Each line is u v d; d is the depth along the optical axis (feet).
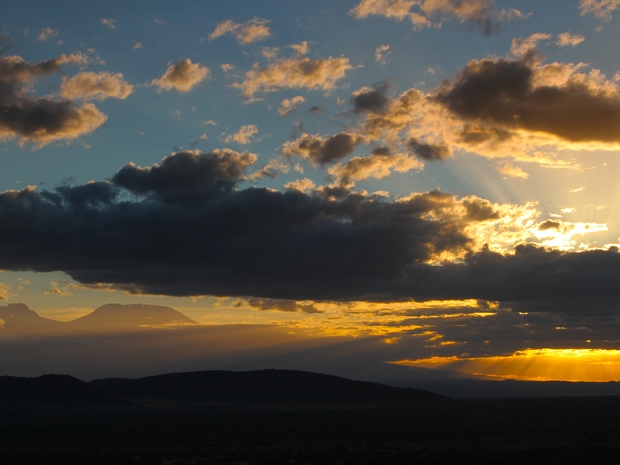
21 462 208.23
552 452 227.40
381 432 334.03
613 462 199.21
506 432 330.54
